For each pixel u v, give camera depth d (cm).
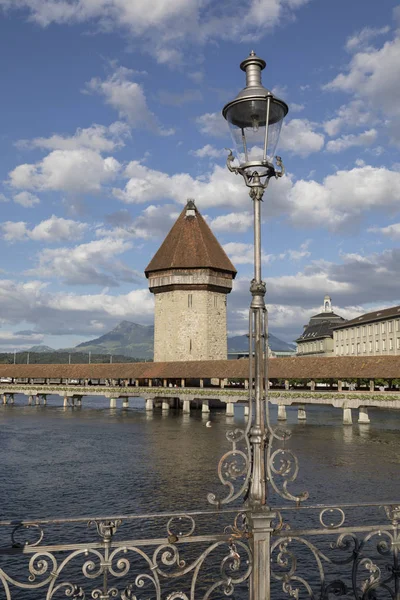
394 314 9331
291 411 7081
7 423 5444
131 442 4012
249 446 604
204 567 1452
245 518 620
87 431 4734
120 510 2067
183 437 4291
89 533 1781
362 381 6322
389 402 4778
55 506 2139
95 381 9412
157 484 2519
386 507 670
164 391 6612
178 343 7556
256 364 613
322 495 2278
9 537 1744
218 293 7781
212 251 7775
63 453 3512
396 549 664
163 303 7769
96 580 1375
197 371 6525
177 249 7650
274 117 642
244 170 637
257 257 630
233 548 609
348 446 3691
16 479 2667
